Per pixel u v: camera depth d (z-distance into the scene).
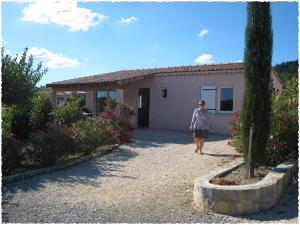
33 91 13.55
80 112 17.72
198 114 12.59
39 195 7.88
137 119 21.27
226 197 6.80
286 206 7.16
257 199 6.86
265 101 8.53
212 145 14.20
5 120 11.25
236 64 18.56
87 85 20.64
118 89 20.25
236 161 10.00
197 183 7.29
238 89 17.39
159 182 8.97
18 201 7.43
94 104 23.89
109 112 15.99
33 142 10.46
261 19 8.45
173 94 19.86
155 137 16.69
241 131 8.91
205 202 6.97
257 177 8.34
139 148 13.81
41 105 16.88
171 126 19.95
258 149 8.47
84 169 10.41
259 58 8.46
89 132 12.52
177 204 7.32
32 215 6.63
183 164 10.95
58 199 7.61
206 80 18.55
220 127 17.97
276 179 7.43
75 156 11.97
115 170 10.30
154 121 20.67
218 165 10.66
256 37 8.48
